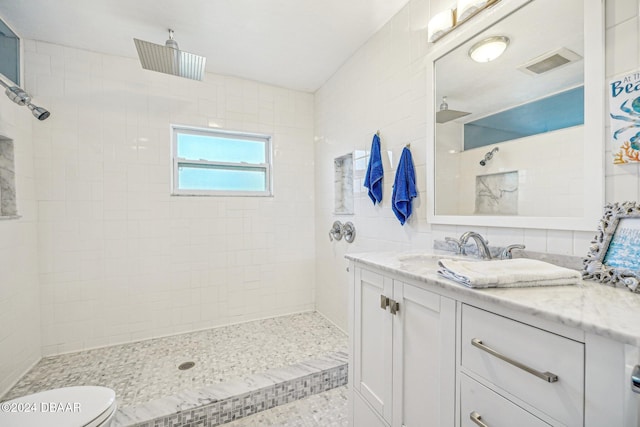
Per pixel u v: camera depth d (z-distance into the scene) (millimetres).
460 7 1289
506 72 1155
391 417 1056
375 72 1962
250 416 1529
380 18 1804
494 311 688
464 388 772
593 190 886
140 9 1691
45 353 2002
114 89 2199
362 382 1251
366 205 2092
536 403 604
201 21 1815
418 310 938
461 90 1342
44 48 2000
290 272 2885
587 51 901
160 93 2348
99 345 2162
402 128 1715
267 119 2760
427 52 1532
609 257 791
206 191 2545
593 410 518
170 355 2029
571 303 614
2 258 1619
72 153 2080
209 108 2521
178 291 2430
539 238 1046
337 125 2492
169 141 2385
